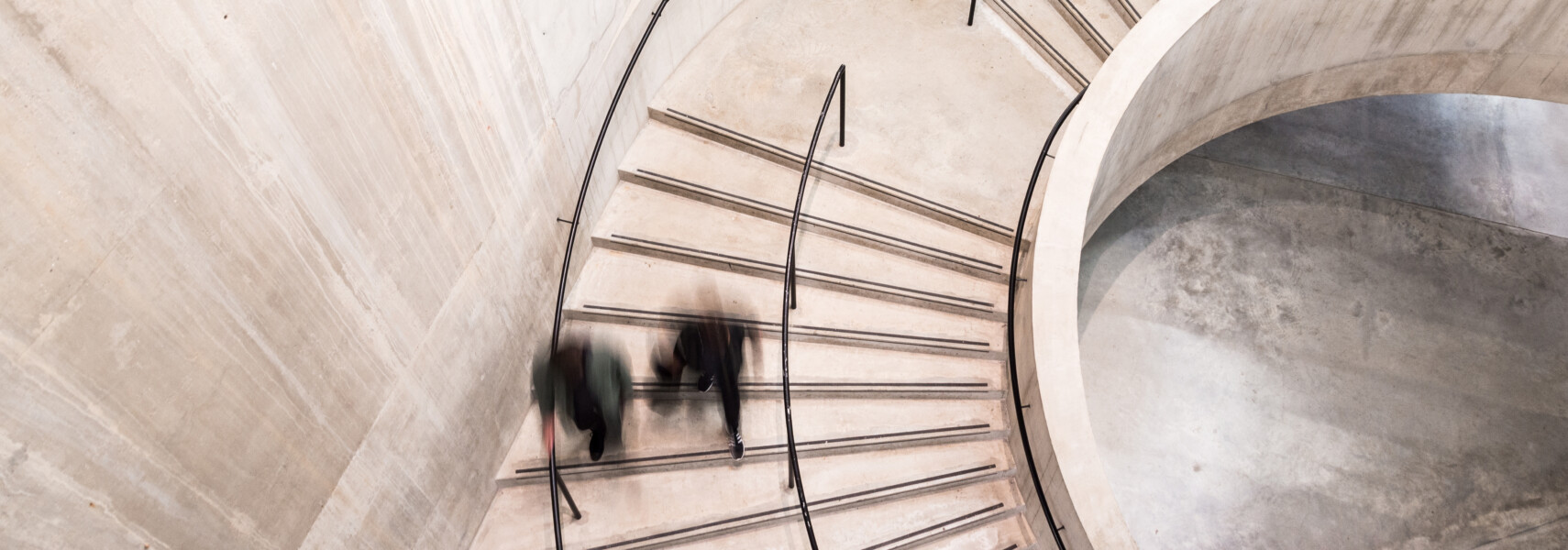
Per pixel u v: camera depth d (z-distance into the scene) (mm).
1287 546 9523
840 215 6531
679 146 6734
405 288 4207
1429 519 9625
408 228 4121
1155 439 10180
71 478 2703
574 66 5395
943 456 6109
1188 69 6926
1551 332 10750
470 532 5469
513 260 5258
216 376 3174
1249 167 12141
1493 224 11641
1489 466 9883
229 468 3355
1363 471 9898
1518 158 12234
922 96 7102
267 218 3227
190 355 3031
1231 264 11312
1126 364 10648
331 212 3562
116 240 2646
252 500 3523
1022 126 6977
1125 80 6316
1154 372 10578
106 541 2889
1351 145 12359
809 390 6012
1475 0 7340
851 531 5770
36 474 2586
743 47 7297
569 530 5516
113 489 2859
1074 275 5816
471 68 4309
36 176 2365
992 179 6711
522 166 5078
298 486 3785
